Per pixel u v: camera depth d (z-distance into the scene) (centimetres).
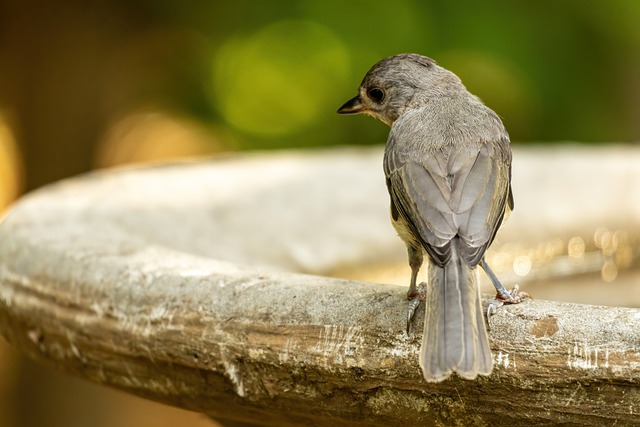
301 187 1141
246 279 690
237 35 1691
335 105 1736
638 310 579
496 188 668
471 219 632
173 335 684
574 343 571
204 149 2125
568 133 1578
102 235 862
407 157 690
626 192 1191
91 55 1612
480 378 590
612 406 564
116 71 1723
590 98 1559
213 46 1725
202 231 1023
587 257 1152
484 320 597
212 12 1627
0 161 1809
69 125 1616
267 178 1155
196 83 1770
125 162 2073
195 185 1116
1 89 1612
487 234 632
